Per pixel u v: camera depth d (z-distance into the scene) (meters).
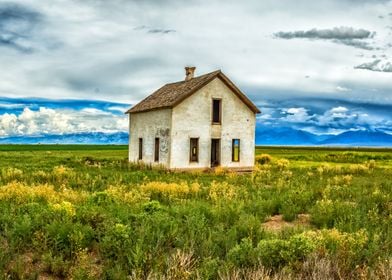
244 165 36.06
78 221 10.30
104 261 8.39
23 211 11.88
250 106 36.09
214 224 11.60
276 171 34.38
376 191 18.41
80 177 24.06
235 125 35.66
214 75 34.25
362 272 7.32
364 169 34.12
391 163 48.12
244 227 10.70
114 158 48.78
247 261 8.16
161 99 36.56
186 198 17.36
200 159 34.25
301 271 7.51
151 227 10.19
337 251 8.46
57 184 21.45
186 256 7.77
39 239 9.06
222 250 9.05
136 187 19.62
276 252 8.30
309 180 26.42
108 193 15.74
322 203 14.65
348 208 14.17
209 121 34.56
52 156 54.44
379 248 9.22
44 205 13.34
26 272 7.79
